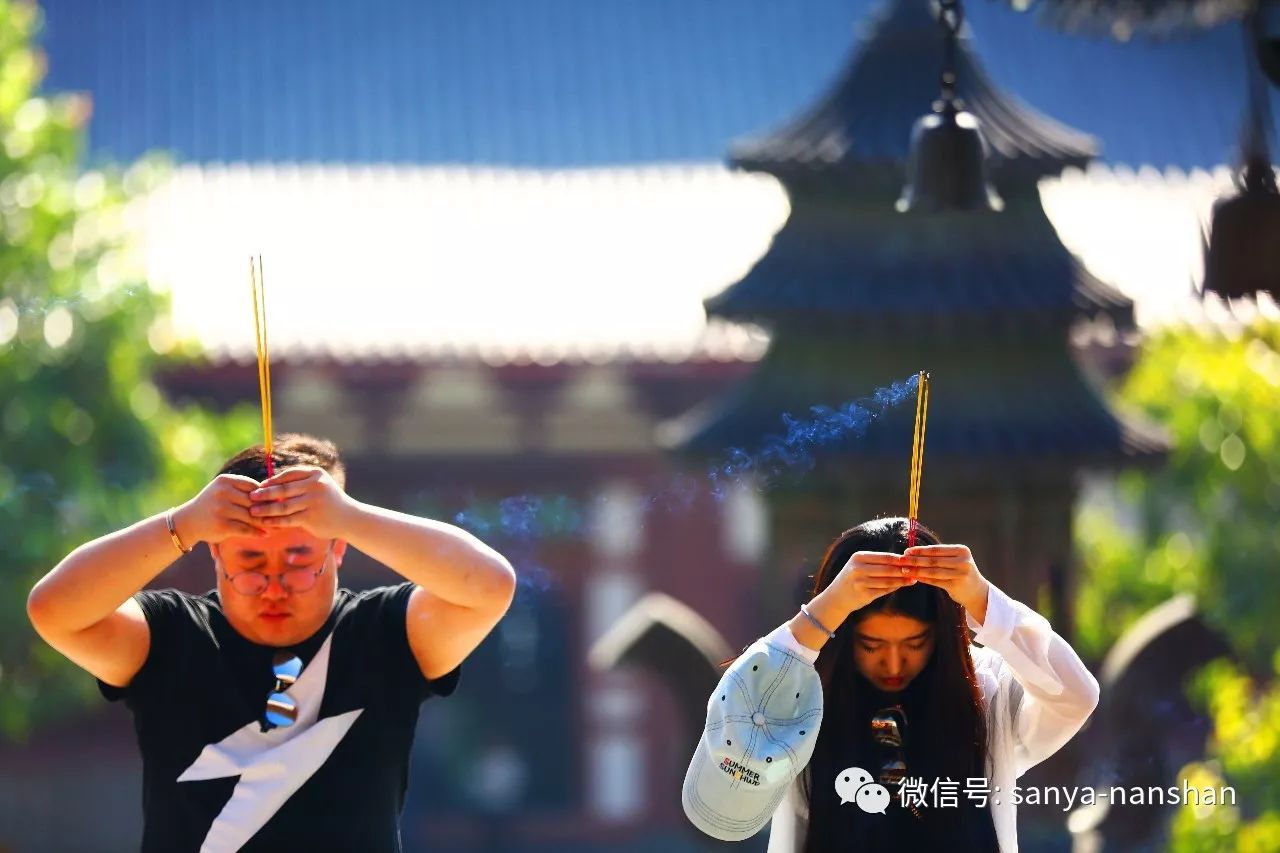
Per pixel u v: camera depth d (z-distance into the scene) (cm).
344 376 4450
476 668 4641
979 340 1986
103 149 5497
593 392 4647
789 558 2019
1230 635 2845
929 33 2078
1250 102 1598
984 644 1000
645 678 4653
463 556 1000
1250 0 1527
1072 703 1001
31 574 3095
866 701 1027
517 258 4928
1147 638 2050
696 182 5459
